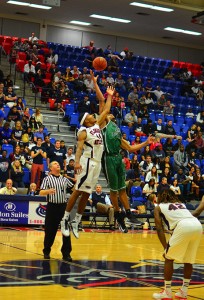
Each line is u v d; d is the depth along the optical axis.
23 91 21.83
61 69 24.48
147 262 9.32
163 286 7.09
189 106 25.09
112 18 26.58
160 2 23.78
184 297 6.38
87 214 15.34
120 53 27.97
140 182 17.34
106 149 7.29
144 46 30.00
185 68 27.69
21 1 24.34
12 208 14.73
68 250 9.12
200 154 20.86
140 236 14.07
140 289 6.83
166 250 6.30
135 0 23.41
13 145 17.33
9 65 23.42
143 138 20.06
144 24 27.39
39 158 16.33
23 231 13.83
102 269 8.34
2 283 6.80
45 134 18.34
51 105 21.33
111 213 15.41
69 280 7.23
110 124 7.45
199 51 31.16
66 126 20.30
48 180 9.39
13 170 15.94
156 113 23.20
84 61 25.42
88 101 20.72
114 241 12.58
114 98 22.17
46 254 9.41
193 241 6.27
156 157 18.91
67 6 24.86
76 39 28.36
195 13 24.77
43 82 22.17
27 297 6.01
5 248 10.31
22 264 8.45
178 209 6.38
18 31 27.00
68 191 14.33
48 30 27.67
